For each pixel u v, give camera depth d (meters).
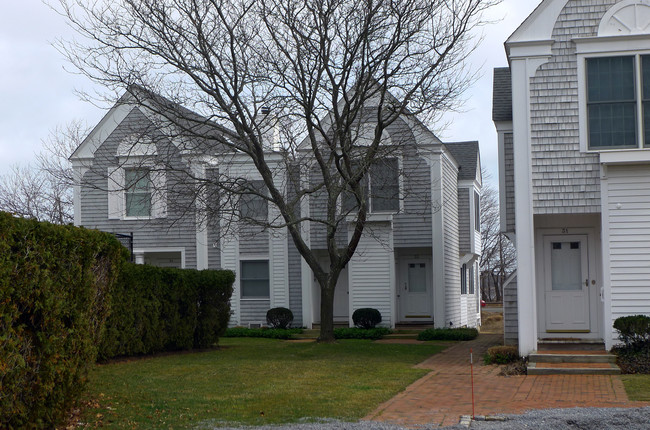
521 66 16.14
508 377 13.98
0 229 7.46
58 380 8.56
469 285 32.41
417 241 25.23
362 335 23.78
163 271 17.73
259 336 24.78
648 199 15.54
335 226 20.48
